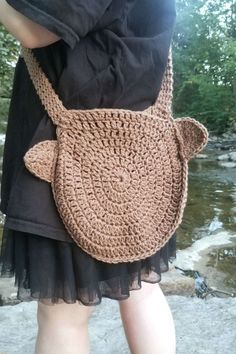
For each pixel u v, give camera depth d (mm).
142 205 1031
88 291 1001
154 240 1054
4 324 1804
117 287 1044
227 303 2016
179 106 11805
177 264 2914
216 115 10797
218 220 4023
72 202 969
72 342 1068
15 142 1076
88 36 972
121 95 987
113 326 1806
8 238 1053
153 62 1010
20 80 1104
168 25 1067
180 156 1090
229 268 2906
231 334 1780
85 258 998
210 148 9070
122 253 1017
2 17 943
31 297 1000
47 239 986
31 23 917
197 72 11852
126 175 1008
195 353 1653
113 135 988
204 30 11852
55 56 976
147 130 1019
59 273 996
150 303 1206
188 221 3957
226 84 11125
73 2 881
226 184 5742
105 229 997
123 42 978
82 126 974
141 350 1179
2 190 1107
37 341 1090
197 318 1889
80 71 960
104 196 995
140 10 1038
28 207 966
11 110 1119
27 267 1005
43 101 986
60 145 972
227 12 12000
